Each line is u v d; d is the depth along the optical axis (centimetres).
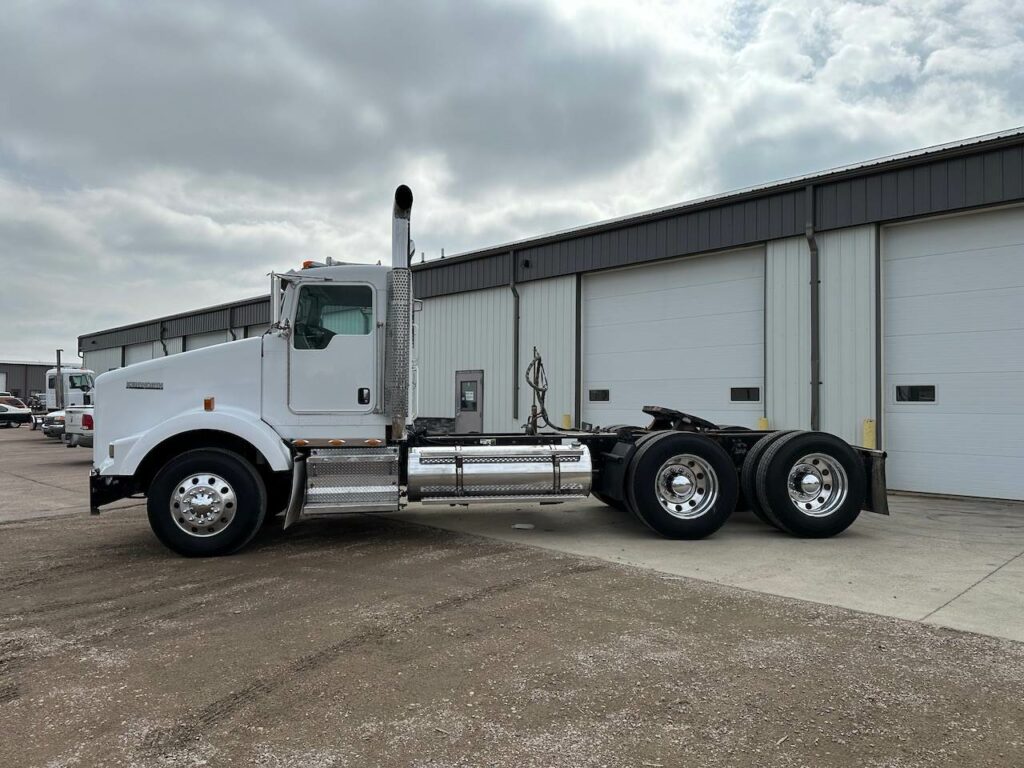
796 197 1195
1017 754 288
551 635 435
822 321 1167
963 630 442
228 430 654
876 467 771
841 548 699
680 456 741
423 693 350
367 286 704
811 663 387
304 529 800
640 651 406
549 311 1588
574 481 745
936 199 1050
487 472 726
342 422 696
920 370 1087
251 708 334
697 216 1325
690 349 1359
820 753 289
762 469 758
